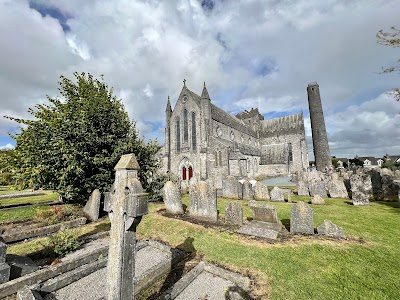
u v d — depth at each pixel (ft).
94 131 40.83
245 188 51.98
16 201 57.36
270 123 200.85
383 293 15.11
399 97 36.50
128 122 48.57
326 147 165.27
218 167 104.22
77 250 24.71
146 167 49.16
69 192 38.68
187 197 55.16
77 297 16.02
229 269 19.69
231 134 139.85
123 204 12.02
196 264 20.98
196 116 113.50
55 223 33.47
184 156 114.83
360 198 41.55
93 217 37.11
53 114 40.86
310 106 173.99
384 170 55.36
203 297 15.75
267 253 21.65
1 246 17.08
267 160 170.91
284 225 30.73
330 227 26.09
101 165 41.32
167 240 27.35
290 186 85.56
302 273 17.98
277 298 15.15
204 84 113.80
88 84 47.67
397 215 33.81
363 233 26.27
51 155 38.04
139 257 22.98
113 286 11.87
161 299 14.90
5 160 40.19
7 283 16.24
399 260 19.49
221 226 30.35
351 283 16.38
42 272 17.98
